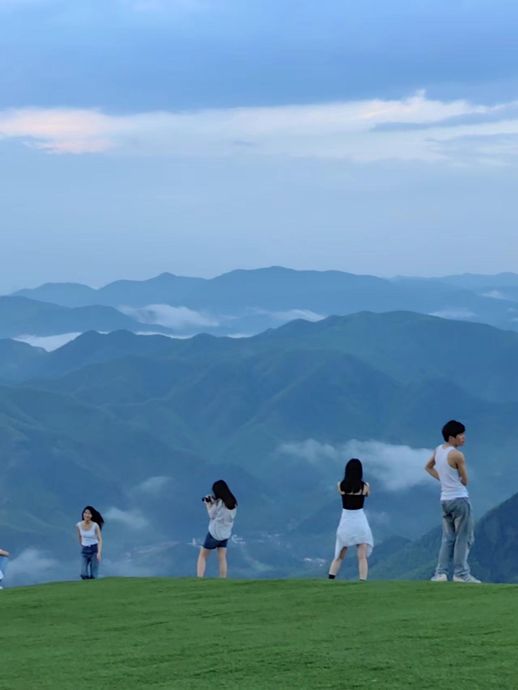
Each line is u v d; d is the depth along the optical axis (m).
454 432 31.41
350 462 33.50
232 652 21.30
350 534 33.12
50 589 33.16
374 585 29.83
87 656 22.12
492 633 21.09
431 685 17.58
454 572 31.16
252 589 30.61
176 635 23.94
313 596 28.28
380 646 20.69
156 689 18.78
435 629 21.95
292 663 19.88
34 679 20.19
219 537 37.38
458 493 31.20
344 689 17.84
